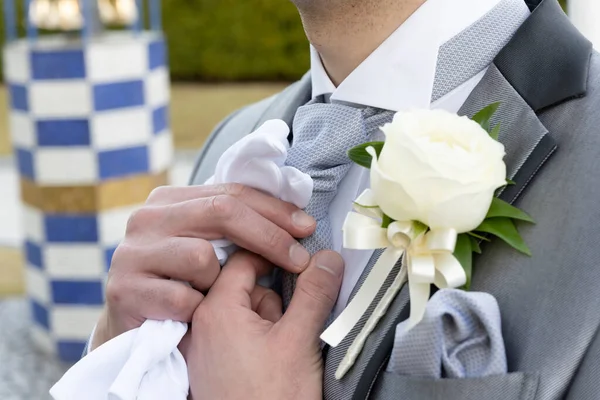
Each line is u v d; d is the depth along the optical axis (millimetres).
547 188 534
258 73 5676
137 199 1997
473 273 538
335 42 611
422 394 520
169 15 5594
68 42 1973
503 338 523
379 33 601
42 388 1911
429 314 509
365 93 605
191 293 602
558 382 507
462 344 517
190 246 601
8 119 4836
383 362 550
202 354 590
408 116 523
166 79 2104
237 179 615
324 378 579
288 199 605
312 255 603
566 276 515
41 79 1887
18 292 2527
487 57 587
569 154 535
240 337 583
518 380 504
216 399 579
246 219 596
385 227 535
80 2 1950
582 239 517
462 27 589
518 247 523
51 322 2031
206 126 4512
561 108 548
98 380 600
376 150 552
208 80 5781
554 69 555
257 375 574
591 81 548
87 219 1948
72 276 1987
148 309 605
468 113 572
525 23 578
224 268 612
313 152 604
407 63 593
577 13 1389
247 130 737
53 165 1928
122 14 2191
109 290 622
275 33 5559
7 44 1998
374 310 560
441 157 503
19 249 2826
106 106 1910
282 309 614
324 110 614
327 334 548
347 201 613
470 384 508
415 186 506
